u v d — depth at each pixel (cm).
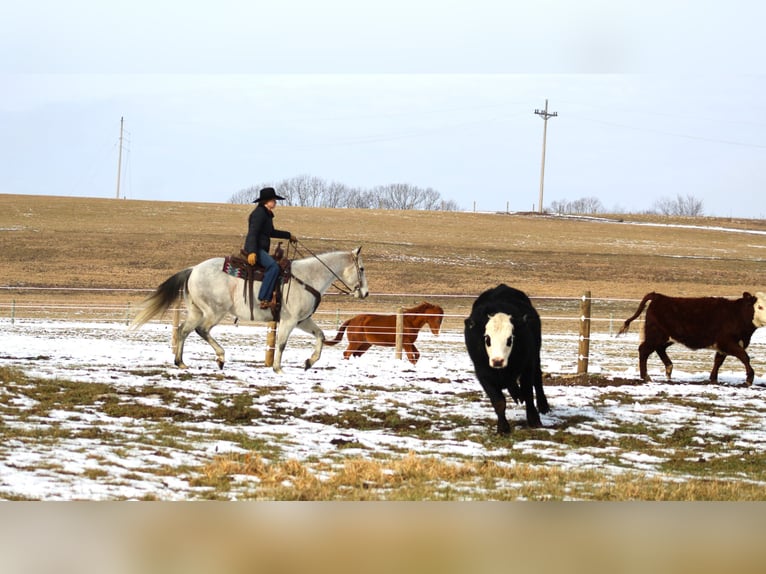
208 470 898
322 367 1820
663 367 2219
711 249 7681
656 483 922
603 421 1343
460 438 1212
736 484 941
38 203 8312
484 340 1187
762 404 1511
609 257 6762
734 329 1692
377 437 1187
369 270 5716
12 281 4872
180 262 5700
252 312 1609
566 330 3525
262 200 1612
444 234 7744
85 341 2383
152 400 1352
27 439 1005
